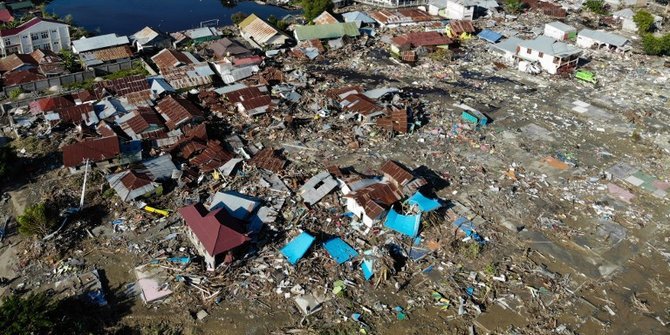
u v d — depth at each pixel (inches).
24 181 1807.3
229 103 2305.6
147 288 1373.0
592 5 3850.9
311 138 2082.9
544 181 1863.9
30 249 1497.3
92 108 2187.5
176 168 1819.6
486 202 1742.1
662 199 1800.0
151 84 2412.6
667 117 2352.4
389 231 1569.9
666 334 1317.7
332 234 1565.0
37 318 1173.7
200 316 1302.9
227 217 1496.1
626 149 2096.5
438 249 1529.3
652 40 3034.0
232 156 1914.4
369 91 2381.9
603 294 1422.2
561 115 2347.4
